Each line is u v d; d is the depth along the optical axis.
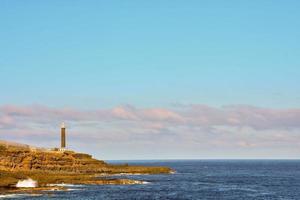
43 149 189.12
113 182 150.12
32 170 164.25
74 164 186.50
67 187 134.12
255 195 129.62
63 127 196.62
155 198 115.94
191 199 116.81
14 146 176.62
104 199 109.62
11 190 121.19
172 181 176.12
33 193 116.38
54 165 175.88
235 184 169.25
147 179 182.62
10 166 159.88
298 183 177.75
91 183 146.12
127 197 115.62
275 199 120.94
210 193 132.38
